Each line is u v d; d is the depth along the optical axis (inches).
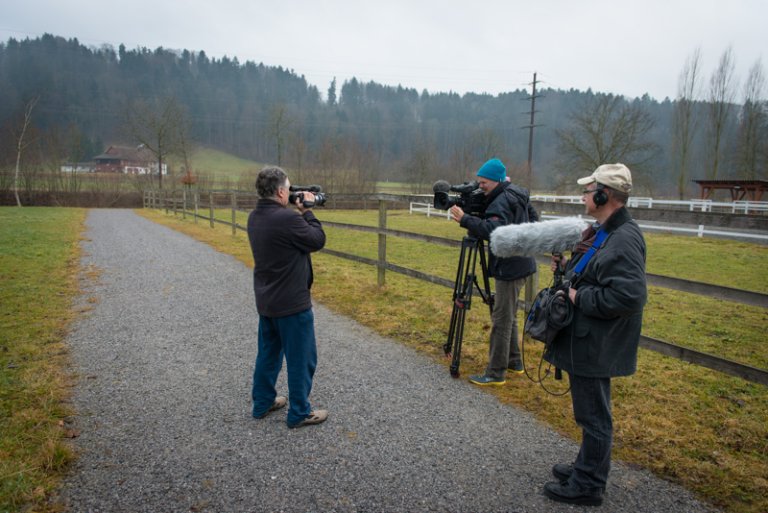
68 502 93.2
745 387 154.9
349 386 150.2
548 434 122.8
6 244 438.0
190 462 108.1
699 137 1517.0
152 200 1210.6
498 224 138.4
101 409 132.0
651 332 221.1
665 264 424.8
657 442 119.5
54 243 460.8
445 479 103.7
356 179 1688.0
